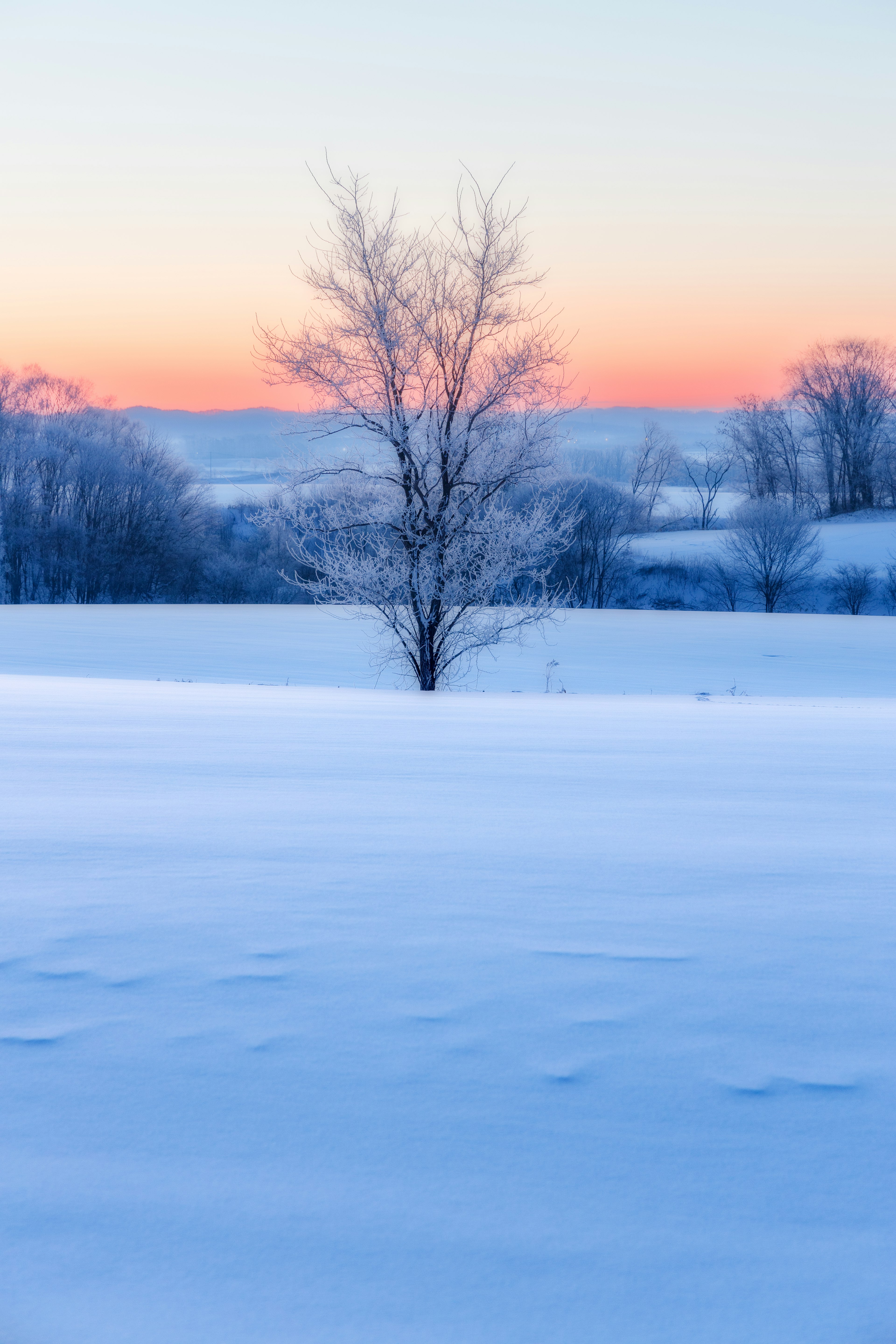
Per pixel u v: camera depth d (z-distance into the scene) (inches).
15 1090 71.1
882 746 285.9
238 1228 55.8
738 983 92.3
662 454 4525.1
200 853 140.8
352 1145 64.4
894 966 97.0
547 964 96.7
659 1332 47.9
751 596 2891.2
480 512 778.2
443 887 123.4
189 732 295.9
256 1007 85.7
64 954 98.3
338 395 734.5
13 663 1175.0
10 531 2758.4
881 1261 53.5
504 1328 48.2
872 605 2711.6
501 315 743.1
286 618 1729.8
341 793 192.7
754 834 157.4
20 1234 55.1
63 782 203.0
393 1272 52.2
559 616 1924.2
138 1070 74.2
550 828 160.4
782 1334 47.8
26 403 3240.7
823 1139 65.6
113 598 2829.7
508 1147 64.3
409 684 946.7
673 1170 61.9
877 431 3823.8
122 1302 49.7
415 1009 85.6
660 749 270.8
